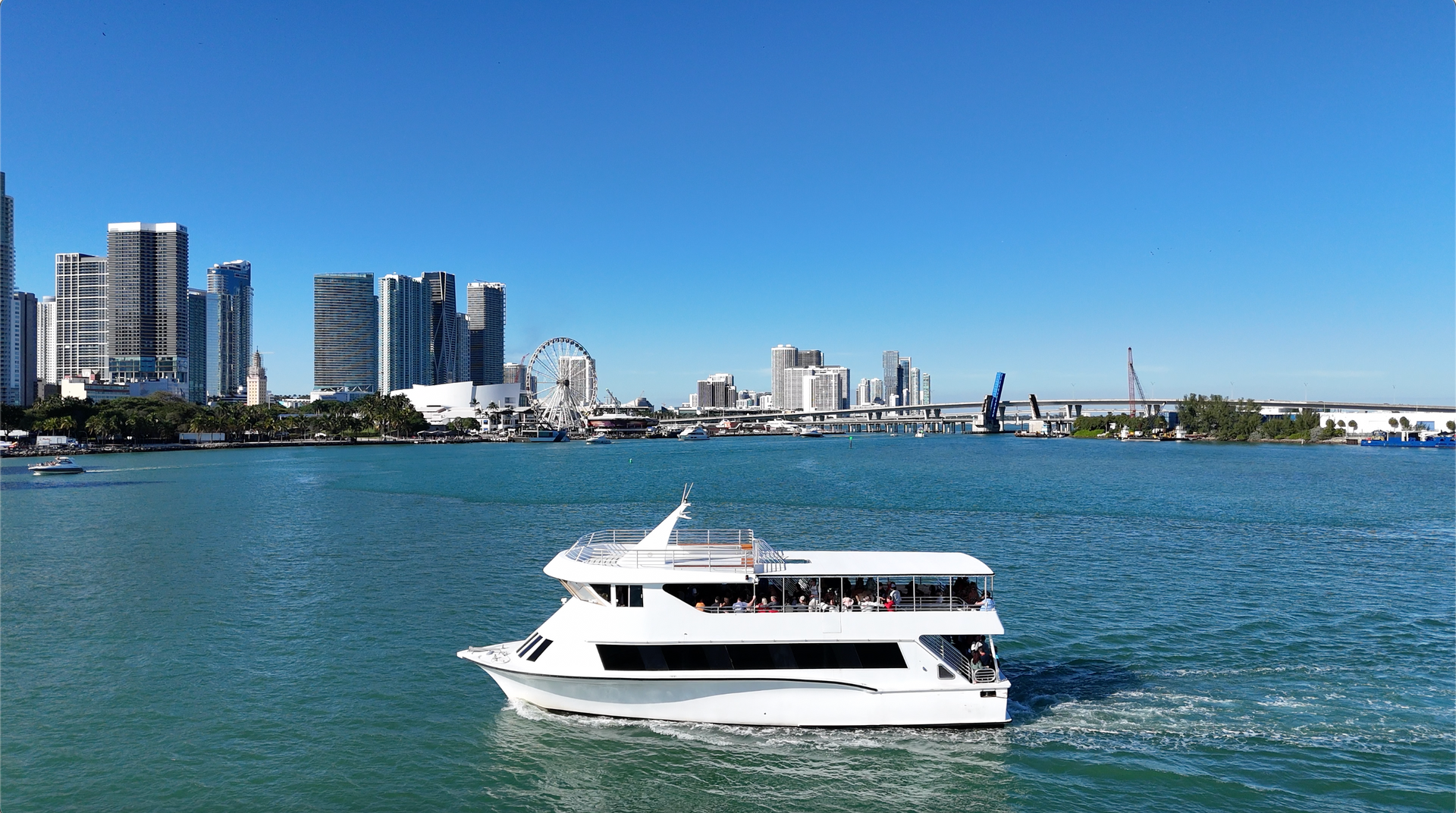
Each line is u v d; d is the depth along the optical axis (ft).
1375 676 145.28
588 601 125.59
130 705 137.90
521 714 128.98
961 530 311.68
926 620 122.01
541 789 109.70
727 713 122.31
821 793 107.55
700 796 107.45
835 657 121.39
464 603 199.93
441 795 108.99
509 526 333.21
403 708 135.64
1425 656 155.84
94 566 247.70
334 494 456.04
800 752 116.57
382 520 349.20
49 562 254.27
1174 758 115.85
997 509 378.32
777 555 130.52
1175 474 585.22
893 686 121.19
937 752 116.88
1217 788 108.37
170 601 203.72
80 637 174.50
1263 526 319.47
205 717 132.87
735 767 113.29
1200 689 139.54
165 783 112.98
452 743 122.62
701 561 127.13
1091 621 179.01
